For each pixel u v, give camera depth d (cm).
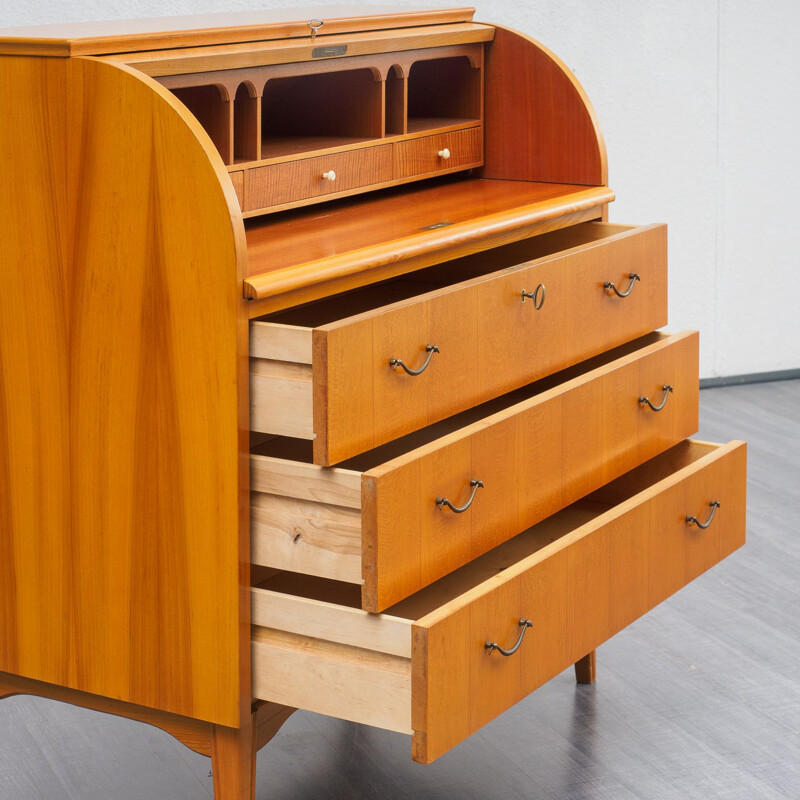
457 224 185
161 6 304
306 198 193
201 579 156
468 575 190
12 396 163
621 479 227
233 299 146
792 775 196
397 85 210
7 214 158
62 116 151
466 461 163
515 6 363
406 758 203
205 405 150
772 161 410
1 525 169
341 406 147
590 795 191
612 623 184
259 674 158
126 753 204
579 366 222
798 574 272
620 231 216
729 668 231
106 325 155
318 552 151
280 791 193
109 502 160
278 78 204
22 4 280
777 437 364
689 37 389
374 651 149
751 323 420
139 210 149
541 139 226
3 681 177
